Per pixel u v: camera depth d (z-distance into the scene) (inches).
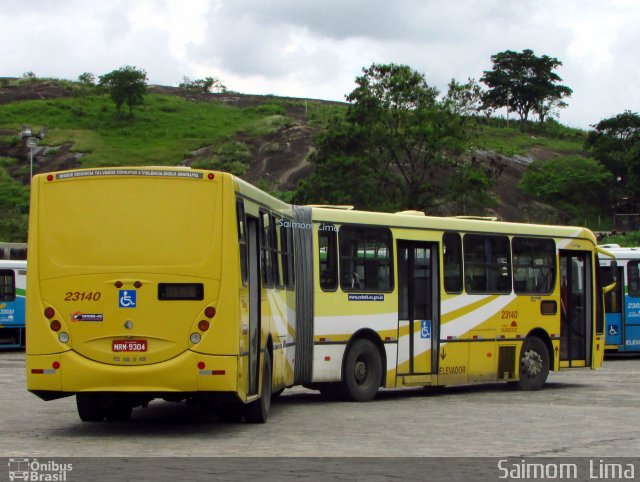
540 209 3506.4
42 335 504.7
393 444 483.5
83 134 4042.8
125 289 501.0
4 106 4448.8
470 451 461.4
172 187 508.7
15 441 489.7
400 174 2551.7
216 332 498.0
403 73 2175.2
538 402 719.7
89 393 506.6
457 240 788.6
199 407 663.1
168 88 5359.3
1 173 3452.3
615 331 1258.6
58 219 511.5
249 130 4050.2
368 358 722.2
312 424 567.8
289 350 650.8
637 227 3314.5
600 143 3875.5
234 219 507.5
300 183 2166.6
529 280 844.6
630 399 746.8
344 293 708.0
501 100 5482.3
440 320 768.3
